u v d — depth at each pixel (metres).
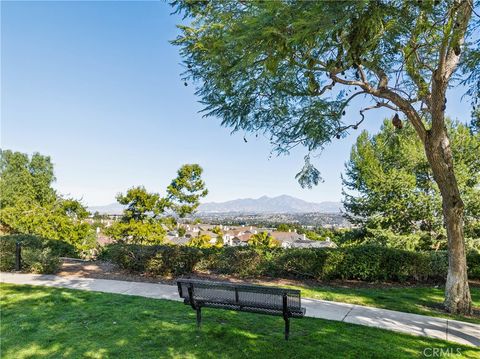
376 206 17.77
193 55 5.77
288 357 4.25
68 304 6.41
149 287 8.09
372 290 9.02
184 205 18.67
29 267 9.93
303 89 6.18
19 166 38.22
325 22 2.86
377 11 3.15
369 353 4.44
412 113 7.04
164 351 4.39
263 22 2.93
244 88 5.91
